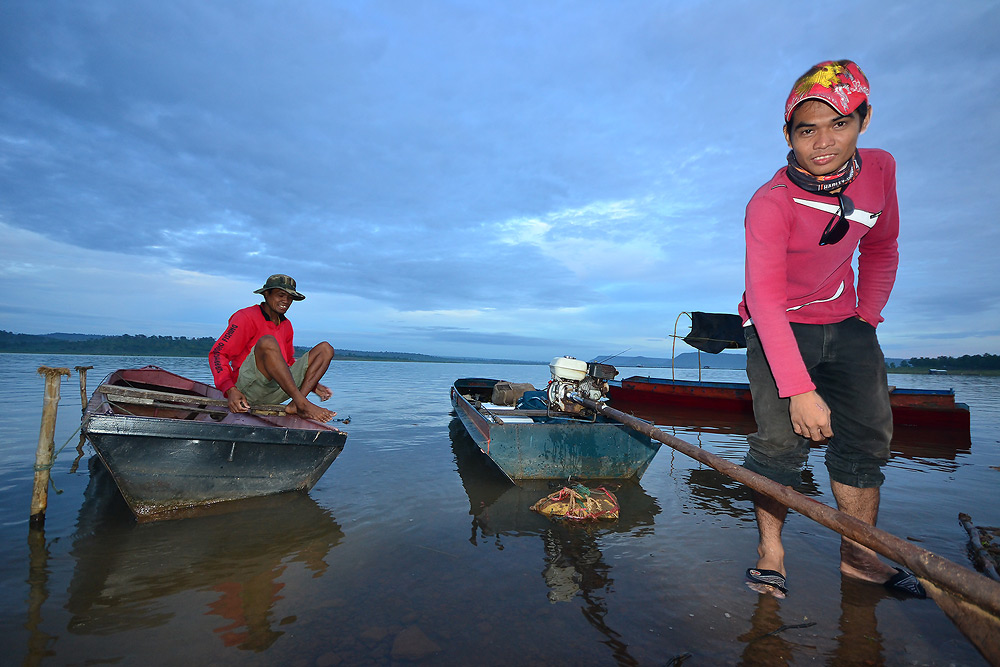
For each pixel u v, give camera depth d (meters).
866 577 2.43
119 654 1.77
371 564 2.61
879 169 1.97
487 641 1.88
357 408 10.20
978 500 3.96
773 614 2.11
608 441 4.49
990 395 19.31
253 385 4.74
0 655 1.75
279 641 1.87
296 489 3.94
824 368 2.23
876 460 2.21
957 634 1.96
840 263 2.07
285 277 4.99
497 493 4.05
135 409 4.84
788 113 1.91
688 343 12.89
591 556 2.74
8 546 2.79
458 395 7.16
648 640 1.91
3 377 15.00
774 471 2.29
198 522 3.25
